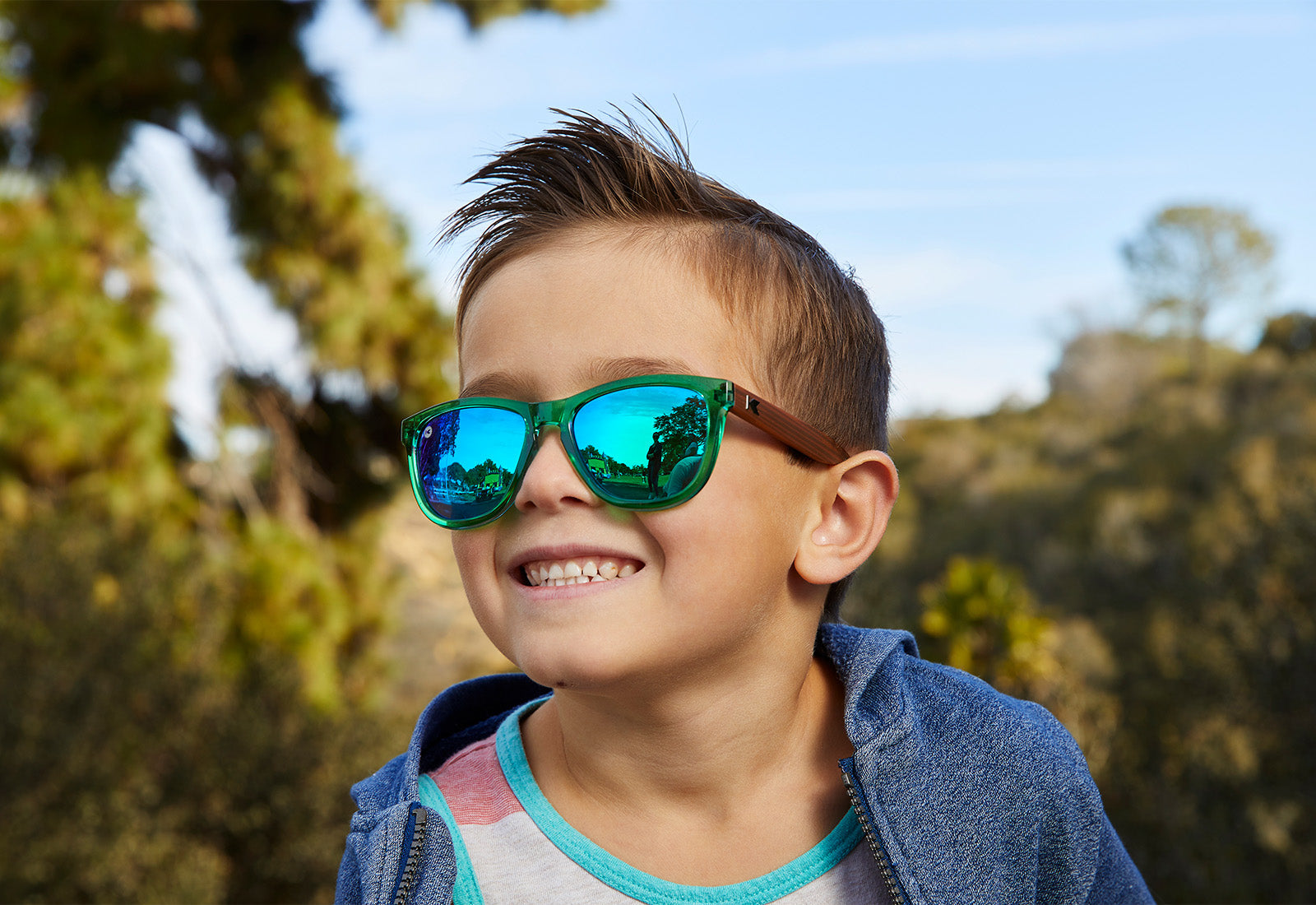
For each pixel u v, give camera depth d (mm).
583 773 878
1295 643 15219
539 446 791
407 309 9812
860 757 841
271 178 9047
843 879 841
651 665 770
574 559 792
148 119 8898
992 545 25562
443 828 842
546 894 838
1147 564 21219
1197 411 28188
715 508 784
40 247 7980
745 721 844
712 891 816
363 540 10172
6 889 5832
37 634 6668
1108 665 18125
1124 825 10688
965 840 849
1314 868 12570
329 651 9133
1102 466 27328
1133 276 38406
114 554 7602
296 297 9281
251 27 9070
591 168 911
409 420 863
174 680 7527
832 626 959
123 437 8086
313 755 8047
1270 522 17906
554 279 828
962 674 991
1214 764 13891
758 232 911
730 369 834
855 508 914
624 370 798
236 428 9414
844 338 940
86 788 6543
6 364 7824
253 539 8961
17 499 7613
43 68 8383
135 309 8508
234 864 7695
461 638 10898
